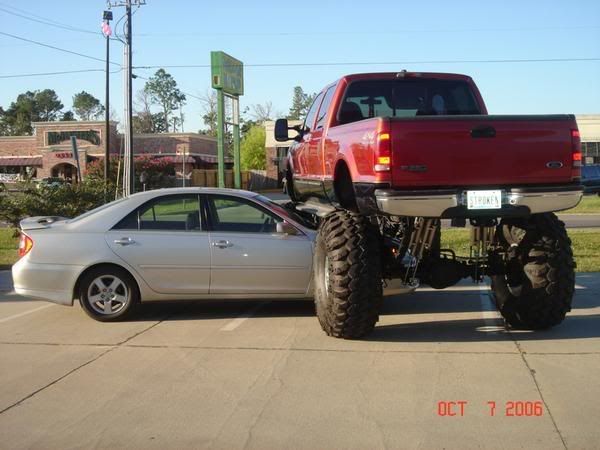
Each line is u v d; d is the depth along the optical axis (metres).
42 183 14.09
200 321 7.33
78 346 6.36
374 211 5.61
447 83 7.57
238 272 7.24
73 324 7.26
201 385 5.18
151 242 7.24
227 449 4.05
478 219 5.91
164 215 7.42
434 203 5.39
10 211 13.34
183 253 7.23
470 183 5.48
